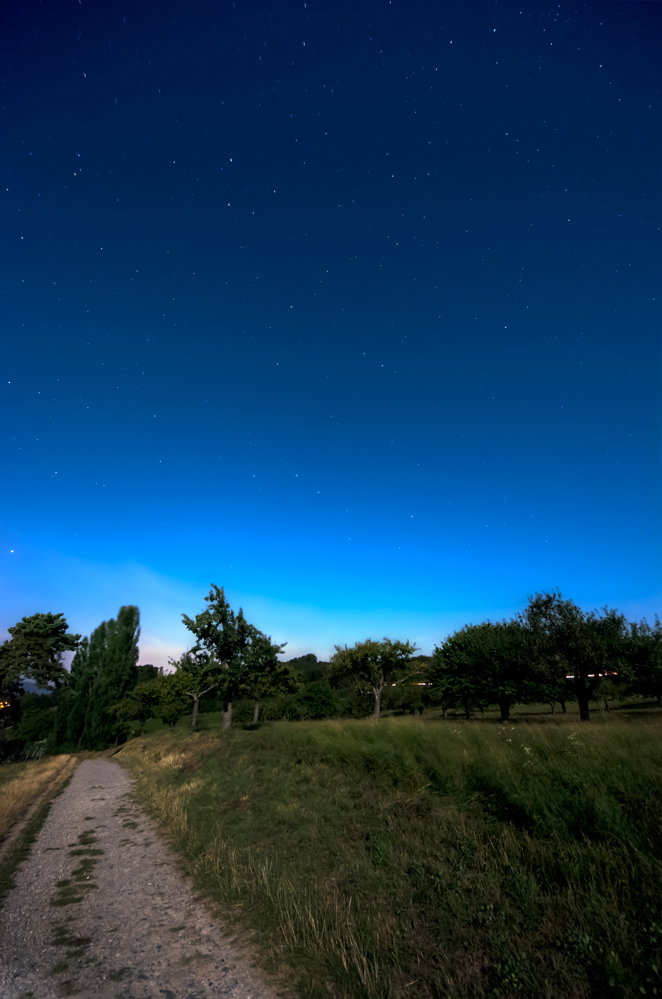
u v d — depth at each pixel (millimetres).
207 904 5875
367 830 7344
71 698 49469
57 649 50344
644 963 3562
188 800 11797
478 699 30094
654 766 6504
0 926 5562
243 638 26688
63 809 13312
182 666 27234
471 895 4977
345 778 10414
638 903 4277
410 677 40875
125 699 48250
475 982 3781
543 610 23578
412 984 3863
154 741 32344
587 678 23062
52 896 6500
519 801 6391
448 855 6004
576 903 4516
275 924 5090
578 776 6641
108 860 8117
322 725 16797
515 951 4023
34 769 27031
